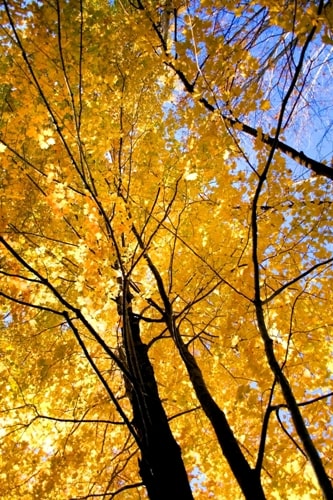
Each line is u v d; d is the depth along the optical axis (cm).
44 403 356
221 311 345
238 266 298
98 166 304
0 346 349
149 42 281
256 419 342
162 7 300
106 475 337
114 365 377
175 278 342
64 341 375
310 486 296
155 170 309
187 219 341
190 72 265
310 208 303
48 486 299
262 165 275
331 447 308
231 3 243
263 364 317
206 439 356
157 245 330
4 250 254
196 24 254
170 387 356
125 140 314
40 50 248
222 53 254
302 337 329
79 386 373
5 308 333
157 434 267
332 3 247
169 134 315
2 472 305
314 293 328
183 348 293
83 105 290
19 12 239
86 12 282
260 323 236
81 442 353
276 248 320
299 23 207
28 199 302
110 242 255
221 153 281
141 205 328
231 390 368
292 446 320
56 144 261
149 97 320
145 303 338
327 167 344
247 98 267
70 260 327
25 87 254
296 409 209
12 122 259
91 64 281
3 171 296
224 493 348
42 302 304
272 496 320
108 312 309
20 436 329
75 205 324
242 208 300
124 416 216
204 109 271
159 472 247
